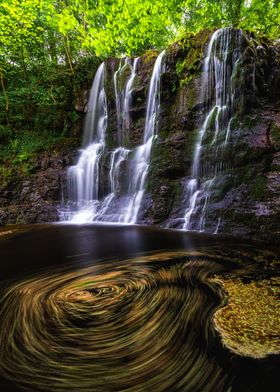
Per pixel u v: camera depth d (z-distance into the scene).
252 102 7.32
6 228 8.16
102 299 3.32
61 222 8.82
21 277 4.19
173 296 3.28
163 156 8.35
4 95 12.16
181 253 4.96
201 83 8.30
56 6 11.66
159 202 7.75
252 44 7.57
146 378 2.07
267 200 5.93
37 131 11.80
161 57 9.52
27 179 10.04
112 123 10.91
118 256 4.99
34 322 2.88
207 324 2.65
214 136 7.60
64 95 12.39
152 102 9.66
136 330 2.64
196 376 2.05
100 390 1.98
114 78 11.04
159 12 10.59
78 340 2.52
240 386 1.95
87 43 9.96
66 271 4.35
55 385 2.04
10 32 11.18
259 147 6.61
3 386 2.04
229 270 4.04
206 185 7.15
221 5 10.48
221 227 6.32
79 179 10.30
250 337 2.42
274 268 4.09
